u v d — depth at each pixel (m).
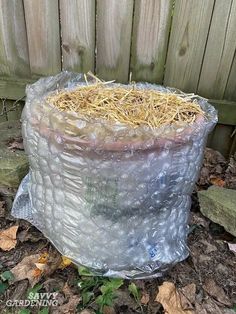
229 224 1.45
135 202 1.17
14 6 1.71
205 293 1.32
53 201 1.26
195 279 1.37
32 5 1.70
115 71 1.82
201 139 1.20
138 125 1.13
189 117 1.22
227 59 1.73
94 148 1.07
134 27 1.70
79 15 1.70
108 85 1.48
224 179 1.78
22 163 1.57
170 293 1.29
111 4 1.65
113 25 1.70
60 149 1.13
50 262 1.39
